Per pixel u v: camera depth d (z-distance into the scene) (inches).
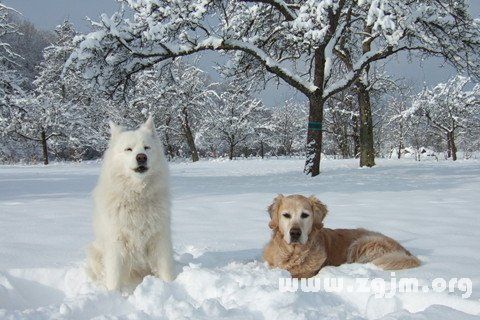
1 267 186.4
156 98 1807.3
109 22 612.4
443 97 1808.6
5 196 468.1
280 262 194.9
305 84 700.0
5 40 1900.8
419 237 237.3
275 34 789.2
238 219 306.7
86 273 190.5
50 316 134.3
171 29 628.7
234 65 792.9
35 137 1744.6
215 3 658.2
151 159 186.5
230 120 2148.1
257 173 826.2
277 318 119.6
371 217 303.6
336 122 1801.2
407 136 2146.9
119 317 127.5
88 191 517.0
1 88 1190.9
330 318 119.2
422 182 568.1
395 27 603.8
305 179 648.4
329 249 205.8
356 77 707.4
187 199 424.5
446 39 697.6
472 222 275.7
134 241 186.7
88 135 1903.3
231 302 137.9
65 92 1945.1
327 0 575.8
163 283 157.4
